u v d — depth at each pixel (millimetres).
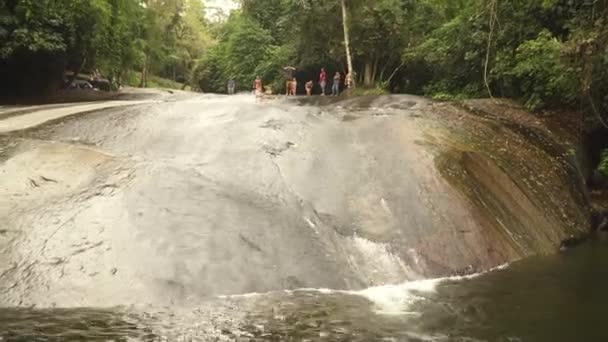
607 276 6543
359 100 15016
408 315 5141
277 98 17438
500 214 7965
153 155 7969
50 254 5461
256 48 41781
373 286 5980
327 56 29391
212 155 8008
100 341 4270
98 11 22062
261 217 6574
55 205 6180
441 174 8164
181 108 10625
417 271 6410
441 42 19250
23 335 4312
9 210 6039
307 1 26250
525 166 9555
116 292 5152
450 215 7422
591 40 9555
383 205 7387
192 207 6449
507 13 13992
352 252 6465
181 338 4402
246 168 7652
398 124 9984
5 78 21266
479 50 15820
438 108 12047
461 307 5410
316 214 7000
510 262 7105
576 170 10648
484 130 10523
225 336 4480
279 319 4887
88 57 24344
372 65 27766
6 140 8047
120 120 9609
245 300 5312
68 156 7402
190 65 63625
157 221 6109
